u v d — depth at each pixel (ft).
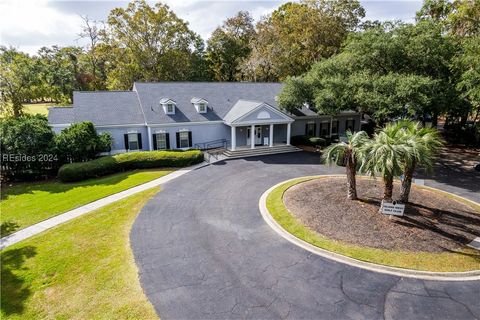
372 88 81.35
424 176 70.33
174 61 155.94
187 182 66.39
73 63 172.76
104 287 31.55
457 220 44.78
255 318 27.07
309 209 48.42
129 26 144.66
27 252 39.17
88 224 46.55
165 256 36.99
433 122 110.63
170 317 27.22
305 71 153.69
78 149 75.77
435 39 83.20
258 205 52.70
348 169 50.55
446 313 27.50
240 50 177.58
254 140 99.30
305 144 101.35
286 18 157.07
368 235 40.34
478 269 33.88
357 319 26.86
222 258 36.40
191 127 92.43
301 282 31.86
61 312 28.50
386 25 91.15
